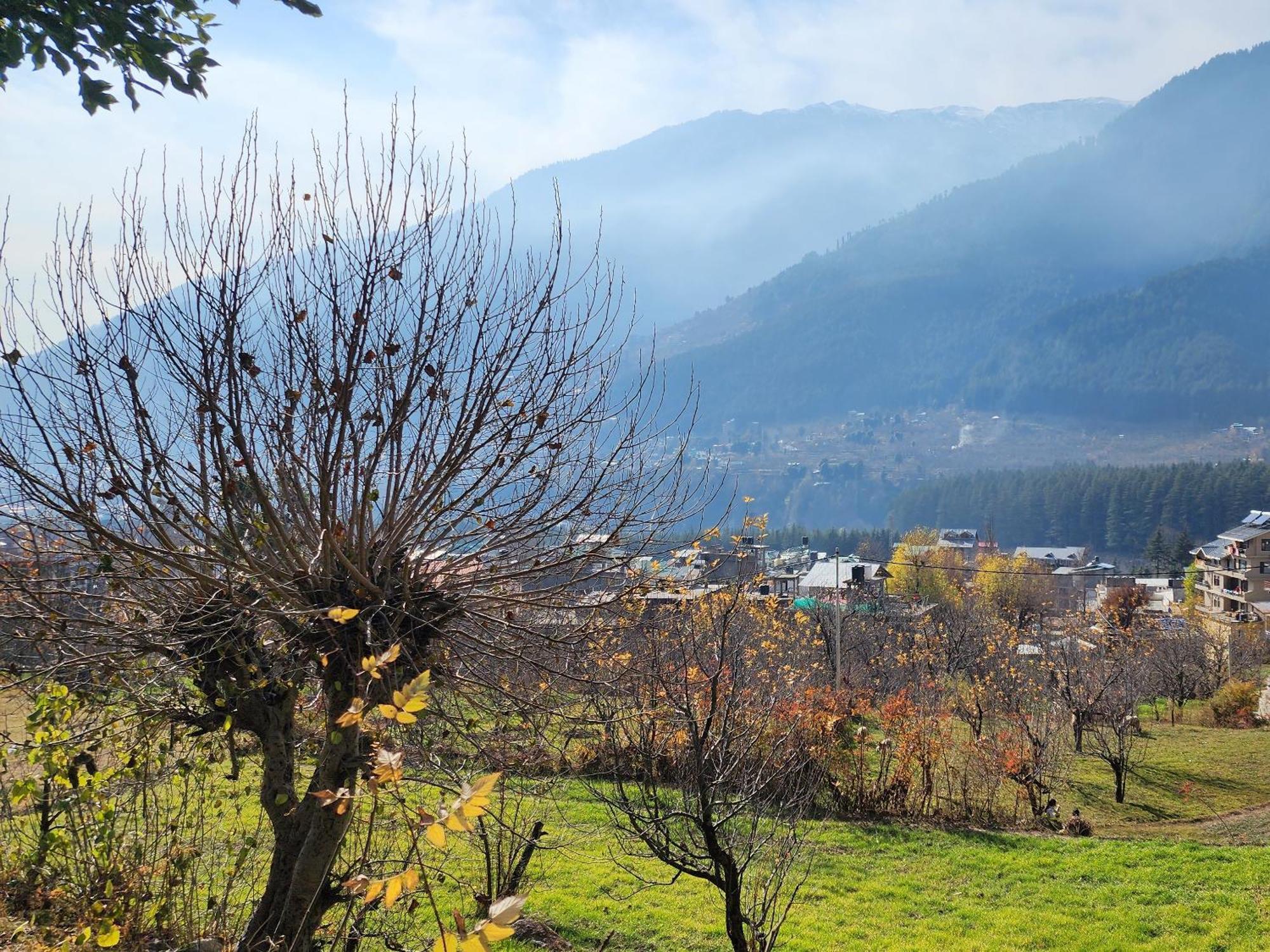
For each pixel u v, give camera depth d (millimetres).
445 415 6152
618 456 6871
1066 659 33094
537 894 13773
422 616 6359
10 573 5586
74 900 7223
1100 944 14625
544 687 7184
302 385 5988
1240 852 20344
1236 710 42000
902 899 16797
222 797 8531
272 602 5816
